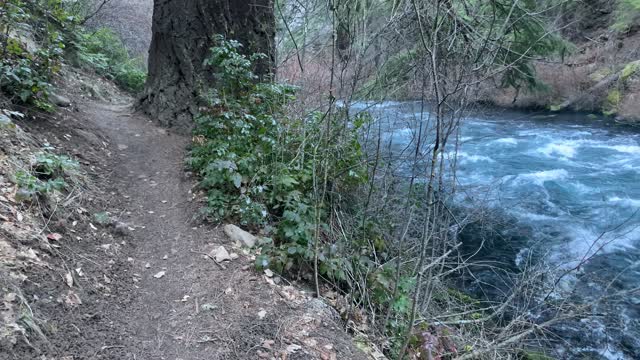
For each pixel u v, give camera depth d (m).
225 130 5.30
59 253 3.15
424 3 3.51
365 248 5.07
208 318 3.20
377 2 4.47
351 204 5.50
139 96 6.88
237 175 4.55
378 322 4.25
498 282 6.51
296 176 4.85
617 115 16.44
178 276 3.60
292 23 6.04
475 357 4.43
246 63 5.51
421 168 6.27
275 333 3.21
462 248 7.30
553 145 13.28
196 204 4.68
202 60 6.42
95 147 5.23
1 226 2.93
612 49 17.83
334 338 3.40
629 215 8.45
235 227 4.31
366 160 5.33
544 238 7.60
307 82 5.77
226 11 6.41
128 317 3.03
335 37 4.20
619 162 11.70
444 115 3.99
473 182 10.13
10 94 4.73
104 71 10.59
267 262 3.87
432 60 3.12
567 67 17.53
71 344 2.56
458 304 5.78
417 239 5.57
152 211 4.47
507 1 5.63
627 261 6.84
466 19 4.07
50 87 5.15
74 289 2.96
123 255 3.67
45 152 4.15
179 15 6.32
